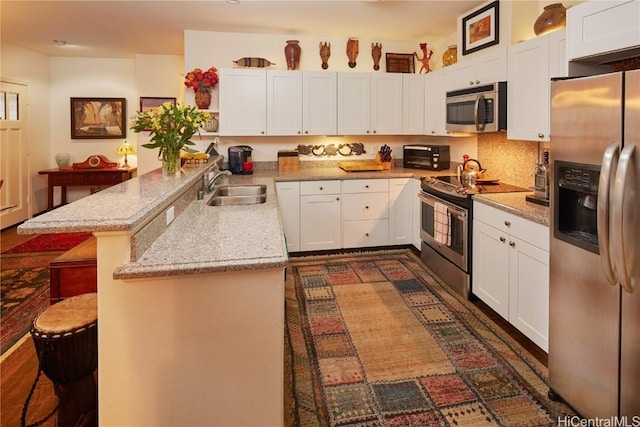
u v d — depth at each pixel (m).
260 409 1.56
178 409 1.52
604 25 1.72
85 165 6.26
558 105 1.82
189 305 1.49
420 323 2.83
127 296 1.45
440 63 4.92
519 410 1.92
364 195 4.42
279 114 4.46
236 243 1.71
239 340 1.53
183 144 2.79
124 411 1.50
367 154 5.12
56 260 2.17
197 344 1.50
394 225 4.53
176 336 1.49
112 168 6.33
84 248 2.40
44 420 1.75
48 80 6.36
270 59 4.67
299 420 1.87
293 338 2.64
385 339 2.61
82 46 5.50
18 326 2.83
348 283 3.61
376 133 4.69
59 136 6.51
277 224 2.08
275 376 1.56
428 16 4.00
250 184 3.71
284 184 4.22
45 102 6.32
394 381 2.16
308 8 3.78
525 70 2.81
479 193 3.06
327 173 4.51
